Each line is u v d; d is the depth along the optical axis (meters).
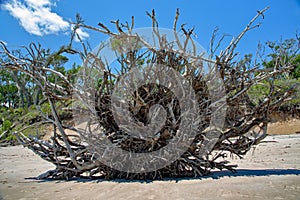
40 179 4.43
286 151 7.70
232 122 4.56
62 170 4.53
